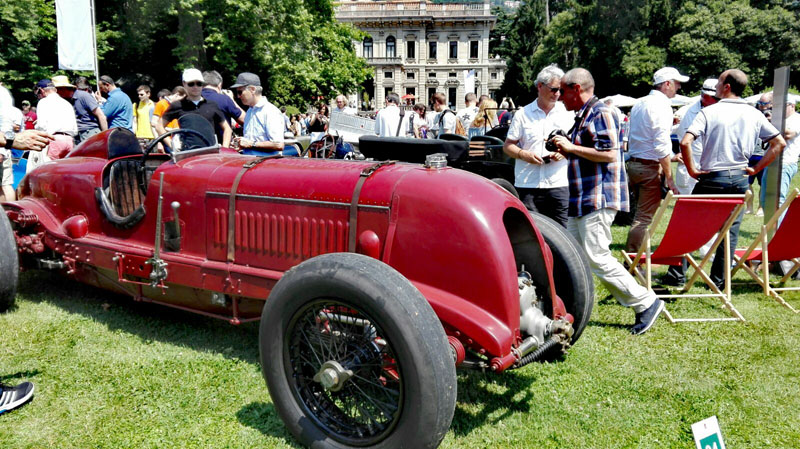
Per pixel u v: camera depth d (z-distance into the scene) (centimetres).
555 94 426
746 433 265
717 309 435
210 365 325
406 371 207
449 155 421
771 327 395
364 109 6069
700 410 285
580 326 325
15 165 739
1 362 324
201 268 317
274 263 297
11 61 1925
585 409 286
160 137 380
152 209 346
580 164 375
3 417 270
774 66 3209
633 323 404
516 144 445
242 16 2392
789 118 639
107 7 2366
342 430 237
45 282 472
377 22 6612
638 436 262
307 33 2775
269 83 2744
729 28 3192
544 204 445
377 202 266
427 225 253
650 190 511
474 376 319
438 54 6738
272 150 518
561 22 3806
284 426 266
